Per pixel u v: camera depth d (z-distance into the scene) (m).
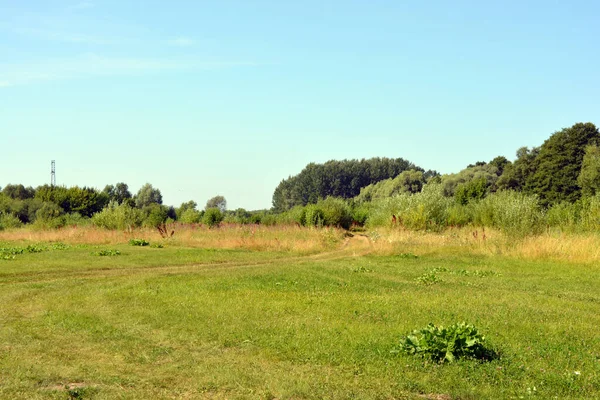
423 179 91.00
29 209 63.06
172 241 31.48
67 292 14.77
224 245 30.38
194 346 9.14
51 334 9.96
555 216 31.55
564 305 13.05
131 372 7.84
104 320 11.05
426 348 8.37
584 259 21.95
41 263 21.77
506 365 8.00
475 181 62.38
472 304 12.91
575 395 6.86
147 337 9.73
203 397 6.83
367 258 24.77
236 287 15.51
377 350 8.72
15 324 10.77
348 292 14.70
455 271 19.66
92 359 8.45
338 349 8.80
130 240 31.80
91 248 28.80
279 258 25.16
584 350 8.94
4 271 19.50
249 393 6.96
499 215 28.34
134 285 16.00
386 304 12.75
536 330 10.33
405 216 34.69
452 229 34.06
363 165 120.62
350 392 6.93
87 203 72.50
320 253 27.75
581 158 60.00
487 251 25.06
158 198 100.88
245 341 9.38
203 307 12.33
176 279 17.45
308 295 14.07
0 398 6.72
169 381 7.45
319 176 116.75
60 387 7.22
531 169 69.75
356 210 55.94
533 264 21.59
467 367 7.86
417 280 17.02
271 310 11.99
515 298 13.86
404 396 6.84
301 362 8.23
